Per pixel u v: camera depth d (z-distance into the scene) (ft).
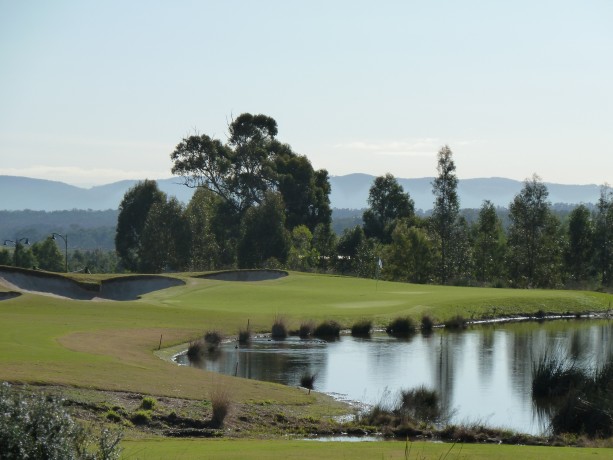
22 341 106.42
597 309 215.51
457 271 358.64
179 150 397.19
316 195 428.15
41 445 38.32
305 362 120.47
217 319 157.79
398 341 148.25
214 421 72.64
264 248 355.56
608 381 91.15
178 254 352.28
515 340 152.25
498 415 85.87
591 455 55.83
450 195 365.61
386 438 72.54
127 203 409.08
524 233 356.18
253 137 414.62
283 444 60.08
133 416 70.59
